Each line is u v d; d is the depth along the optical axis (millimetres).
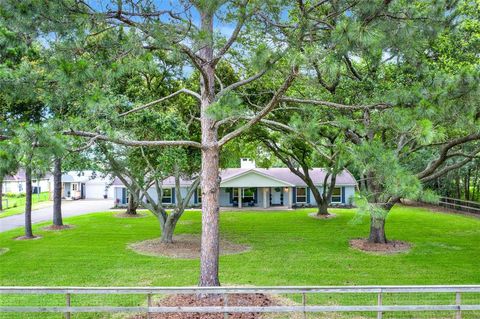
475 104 6195
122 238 16984
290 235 17641
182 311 6180
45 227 19953
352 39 5426
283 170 34062
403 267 11766
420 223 21047
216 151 8086
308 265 12062
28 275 11125
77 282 10375
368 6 6207
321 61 5398
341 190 31781
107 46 7227
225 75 13516
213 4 5578
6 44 6215
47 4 5684
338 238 16719
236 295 8078
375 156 6219
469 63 12070
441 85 6848
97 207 33375
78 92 7449
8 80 6379
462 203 27797
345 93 11719
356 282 10188
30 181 17188
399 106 6832
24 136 4965
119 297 8688
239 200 31188
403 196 5891
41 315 7734
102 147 13117
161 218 15719
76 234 18078
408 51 7426
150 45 6867
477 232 18125
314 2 7773
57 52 6840
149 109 12578
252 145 23969
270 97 13234
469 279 10375
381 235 15336
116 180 32906
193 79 14055
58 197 20281
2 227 21453
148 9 6410
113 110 8016
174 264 12250
